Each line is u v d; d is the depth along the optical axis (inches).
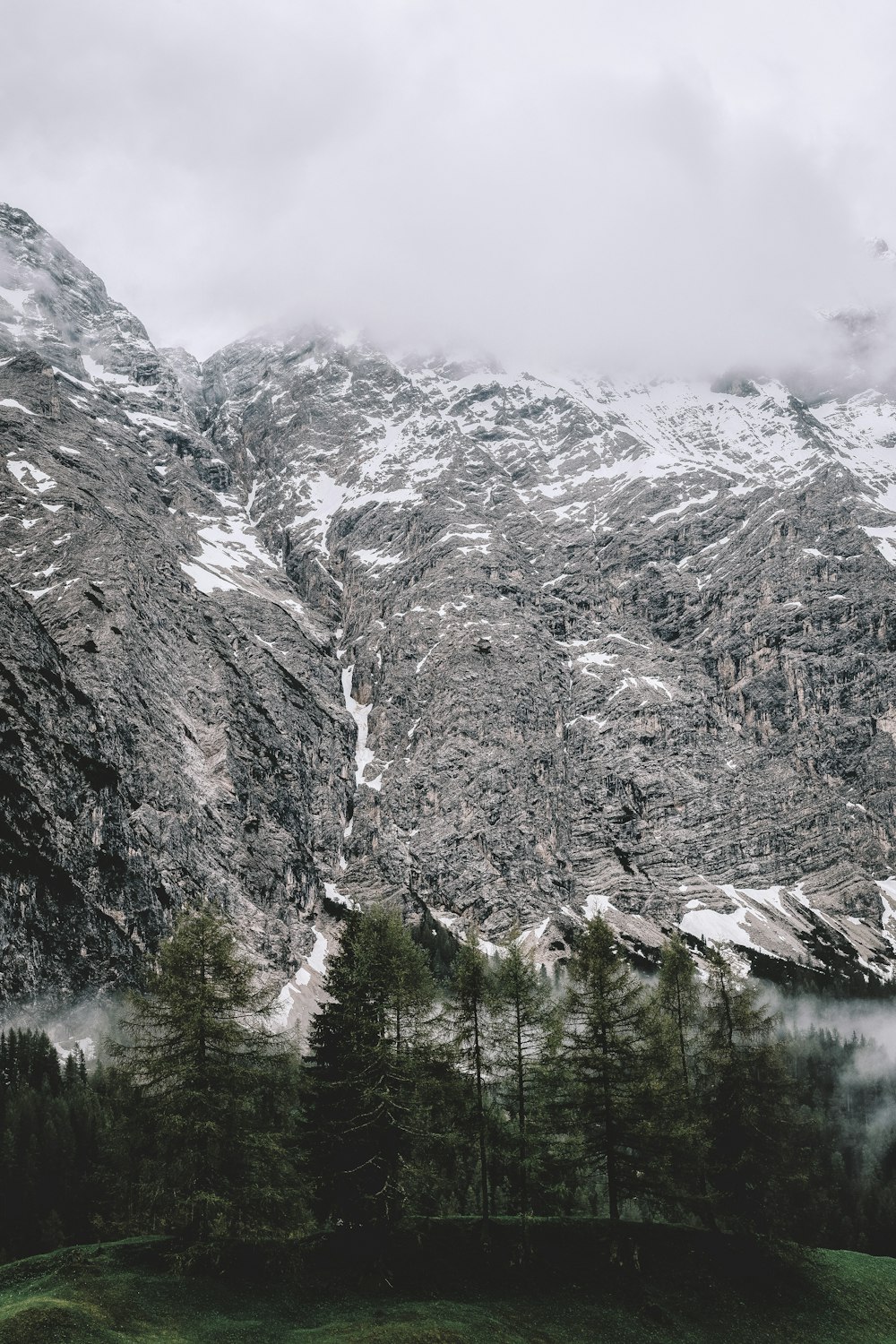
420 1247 2386.8
